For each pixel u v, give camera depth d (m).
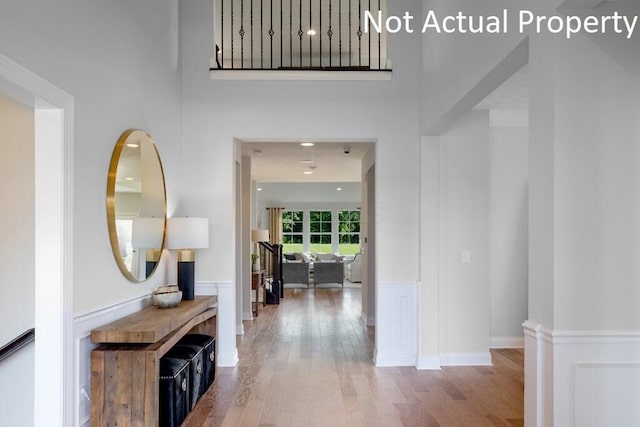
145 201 3.48
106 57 2.88
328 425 3.13
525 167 5.35
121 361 2.60
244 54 6.81
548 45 2.08
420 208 4.50
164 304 3.43
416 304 4.55
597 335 1.99
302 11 5.55
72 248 2.43
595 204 2.02
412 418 3.25
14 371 2.48
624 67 2.04
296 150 6.55
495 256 5.30
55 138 2.34
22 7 2.01
